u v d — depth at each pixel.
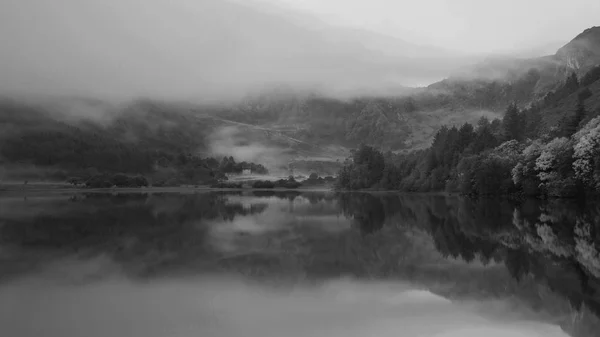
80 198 160.38
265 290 28.06
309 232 58.66
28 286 29.39
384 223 68.88
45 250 45.00
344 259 39.00
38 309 23.89
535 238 49.12
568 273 31.95
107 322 21.58
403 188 183.38
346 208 103.62
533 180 108.50
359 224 68.25
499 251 41.56
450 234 54.31
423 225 64.94
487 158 127.19
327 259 39.12
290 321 21.53
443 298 25.62
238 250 44.56
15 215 86.62
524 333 19.95
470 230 57.47
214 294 27.02
